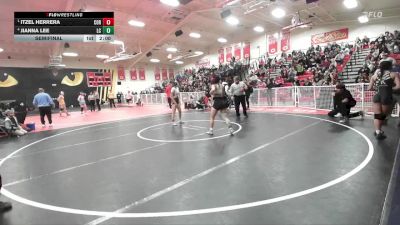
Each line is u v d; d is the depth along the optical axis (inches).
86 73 1238.9
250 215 112.9
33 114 858.1
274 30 1031.6
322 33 920.3
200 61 1349.7
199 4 709.9
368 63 589.6
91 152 245.4
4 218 119.2
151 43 1038.4
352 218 106.0
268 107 603.2
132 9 715.4
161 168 185.0
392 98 226.5
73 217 118.0
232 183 150.3
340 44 842.8
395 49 616.7
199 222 109.3
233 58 1045.2
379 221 102.8
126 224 110.3
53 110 1024.9
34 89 1101.1
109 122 492.1
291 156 198.1
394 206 112.2
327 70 647.8
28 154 253.8
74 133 374.0
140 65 1406.3
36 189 155.7
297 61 796.0
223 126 359.9
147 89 1318.9
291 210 115.3
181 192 141.1
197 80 1052.5
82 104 741.9
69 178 172.9
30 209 127.9
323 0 716.0
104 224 110.9
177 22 835.4
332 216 108.3
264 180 152.3
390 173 151.3
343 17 868.6
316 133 276.2
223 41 1151.0
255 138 269.3
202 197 133.4
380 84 228.5
